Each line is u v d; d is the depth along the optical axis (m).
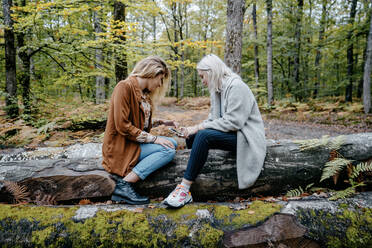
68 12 4.11
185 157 1.90
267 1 9.77
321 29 10.88
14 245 1.34
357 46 11.94
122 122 1.66
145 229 1.42
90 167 1.86
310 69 13.30
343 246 1.39
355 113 7.68
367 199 1.64
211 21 15.62
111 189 1.76
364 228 1.43
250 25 14.01
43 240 1.35
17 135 3.66
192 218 1.49
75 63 5.37
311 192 1.86
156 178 1.82
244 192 1.85
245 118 1.70
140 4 4.75
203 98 13.06
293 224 1.46
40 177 1.76
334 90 13.33
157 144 1.79
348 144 1.90
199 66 1.83
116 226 1.43
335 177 1.79
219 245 1.37
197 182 1.81
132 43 4.76
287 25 11.88
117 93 1.67
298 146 1.93
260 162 1.67
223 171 1.80
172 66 5.45
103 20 6.66
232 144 1.73
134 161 1.73
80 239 1.37
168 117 5.63
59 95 6.79
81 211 1.53
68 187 1.76
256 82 10.77
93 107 5.04
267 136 5.50
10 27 4.69
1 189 1.70
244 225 1.44
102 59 5.52
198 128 1.88
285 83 13.37
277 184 1.84
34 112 5.24
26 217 1.46
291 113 8.84
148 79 1.79
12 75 4.98
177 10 12.90
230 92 1.71
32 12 4.03
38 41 4.61
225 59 5.01
